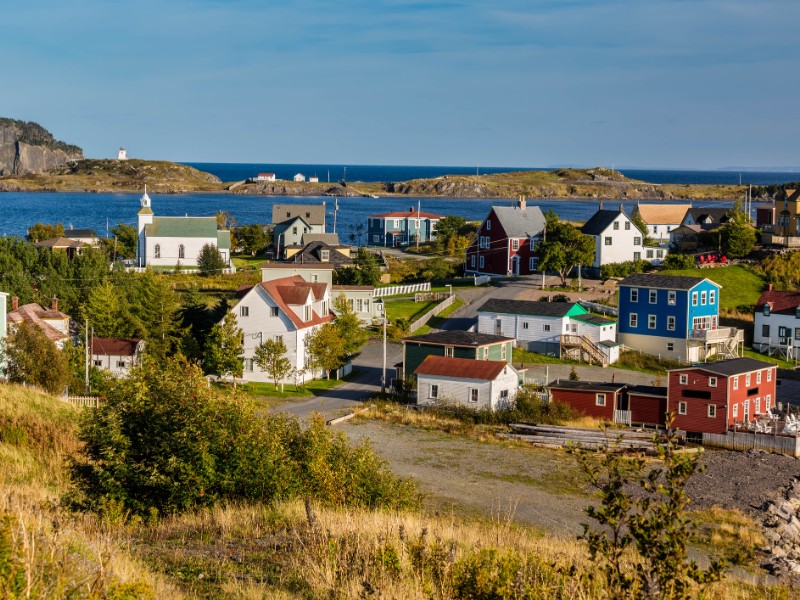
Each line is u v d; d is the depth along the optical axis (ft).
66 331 245.45
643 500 44.73
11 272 291.58
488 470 170.19
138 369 99.86
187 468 91.15
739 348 275.39
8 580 42.14
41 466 114.11
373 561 60.90
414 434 195.62
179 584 60.44
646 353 271.69
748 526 143.02
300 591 59.62
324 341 238.68
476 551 66.44
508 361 248.11
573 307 277.44
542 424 202.59
